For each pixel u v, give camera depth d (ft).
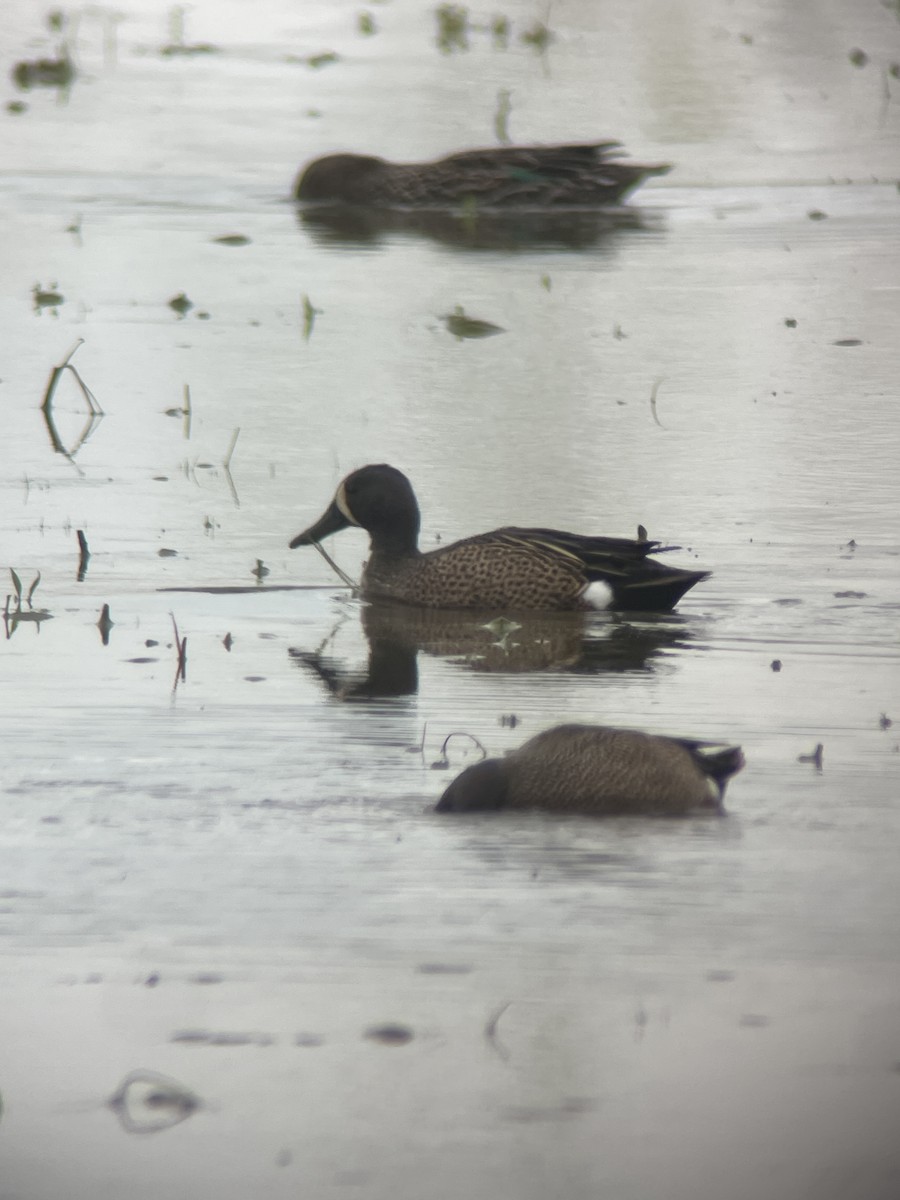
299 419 62.95
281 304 79.77
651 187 106.42
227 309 78.54
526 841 29.45
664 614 45.98
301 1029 23.66
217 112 122.31
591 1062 22.89
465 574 46.96
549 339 74.59
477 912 26.81
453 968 25.14
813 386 67.92
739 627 44.37
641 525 51.60
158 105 124.36
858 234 95.14
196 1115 21.88
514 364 70.69
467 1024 23.76
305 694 38.65
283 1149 21.16
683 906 26.99
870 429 62.28
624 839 29.48
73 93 127.03
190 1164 20.95
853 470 57.62
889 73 137.08
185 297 78.54
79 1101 22.17
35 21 152.97
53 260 86.22
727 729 36.22
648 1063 22.95
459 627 45.21
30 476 56.44
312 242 93.25
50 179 104.06
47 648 41.68
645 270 87.81
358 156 103.71
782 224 97.55
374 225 98.53
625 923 26.45
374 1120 21.65
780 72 137.39
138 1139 21.40
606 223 99.25
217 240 92.07
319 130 117.50
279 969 25.07
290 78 134.00
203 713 36.91
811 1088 22.40
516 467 57.57
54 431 61.31
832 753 34.42
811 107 126.31
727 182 107.14
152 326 75.31
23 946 25.63
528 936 26.02
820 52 145.18
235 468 57.72
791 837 29.66
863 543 50.75
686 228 97.45
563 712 37.60
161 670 40.19
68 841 29.43
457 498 54.19
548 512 52.95
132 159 109.50
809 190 105.19
